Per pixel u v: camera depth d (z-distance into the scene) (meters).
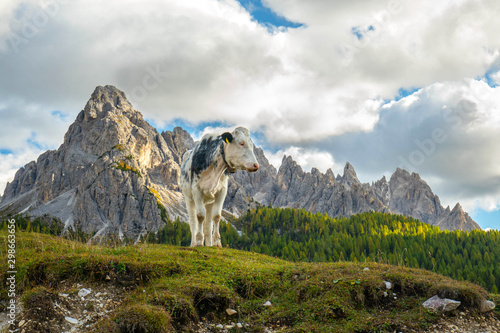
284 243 96.62
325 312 7.89
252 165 12.06
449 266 57.62
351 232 111.12
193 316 7.72
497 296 9.30
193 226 14.19
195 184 13.30
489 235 90.19
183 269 9.57
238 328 7.75
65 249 10.87
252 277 9.43
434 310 8.12
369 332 7.37
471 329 7.73
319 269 9.84
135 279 9.00
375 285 8.75
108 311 7.87
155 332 6.89
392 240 84.69
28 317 7.01
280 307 8.39
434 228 104.88
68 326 7.20
